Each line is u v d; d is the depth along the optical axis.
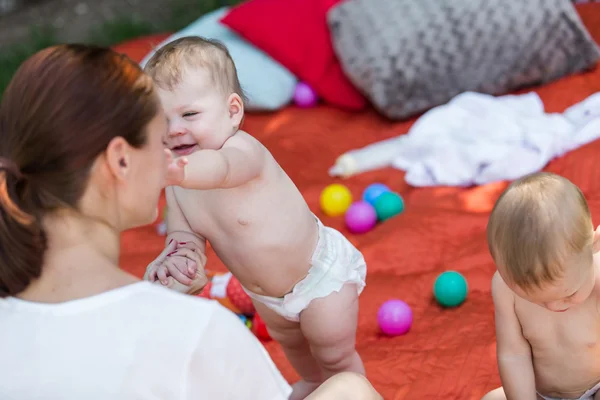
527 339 1.90
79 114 1.25
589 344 1.83
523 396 1.90
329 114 4.34
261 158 1.90
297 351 2.27
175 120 1.86
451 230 3.08
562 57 4.17
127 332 1.27
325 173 3.84
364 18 4.27
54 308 1.28
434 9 4.22
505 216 1.65
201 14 6.37
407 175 3.54
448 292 2.67
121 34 6.28
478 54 4.16
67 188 1.29
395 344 2.58
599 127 3.47
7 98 1.30
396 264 2.98
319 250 2.03
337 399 1.61
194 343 1.30
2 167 1.27
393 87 4.11
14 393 1.24
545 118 3.68
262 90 4.35
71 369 1.25
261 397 1.41
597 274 1.78
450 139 3.64
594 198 3.11
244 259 1.98
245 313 2.78
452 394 2.27
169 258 1.88
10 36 6.79
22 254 1.27
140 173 1.34
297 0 4.50
